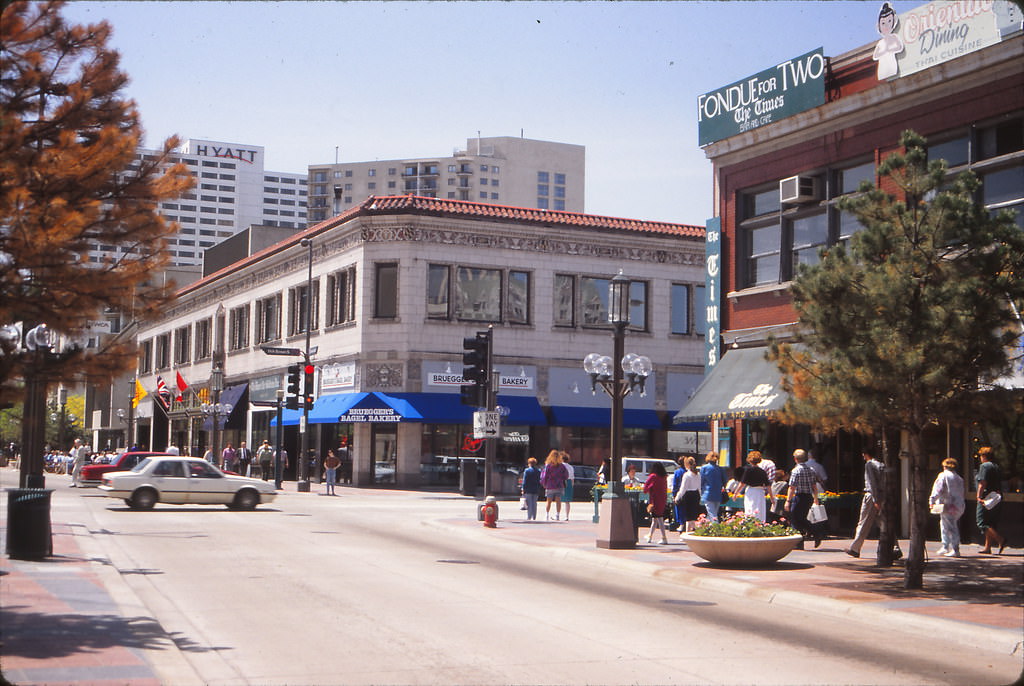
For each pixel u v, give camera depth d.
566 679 9.22
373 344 47.69
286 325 56.22
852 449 23.88
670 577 16.95
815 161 24.62
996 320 14.01
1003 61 20.19
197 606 13.22
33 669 8.70
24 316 10.63
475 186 180.38
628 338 51.44
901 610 12.97
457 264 48.47
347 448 49.44
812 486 21.05
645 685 9.04
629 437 51.16
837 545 21.77
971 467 21.42
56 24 10.79
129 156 10.76
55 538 20.92
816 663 10.20
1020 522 20.38
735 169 27.06
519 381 48.97
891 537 17.78
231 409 59.41
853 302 14.50
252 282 61.53
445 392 47.72
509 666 9.74
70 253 10.59
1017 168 20.17
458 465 47.91
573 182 186.50
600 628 11.98
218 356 65.44
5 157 10.13
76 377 11.23
